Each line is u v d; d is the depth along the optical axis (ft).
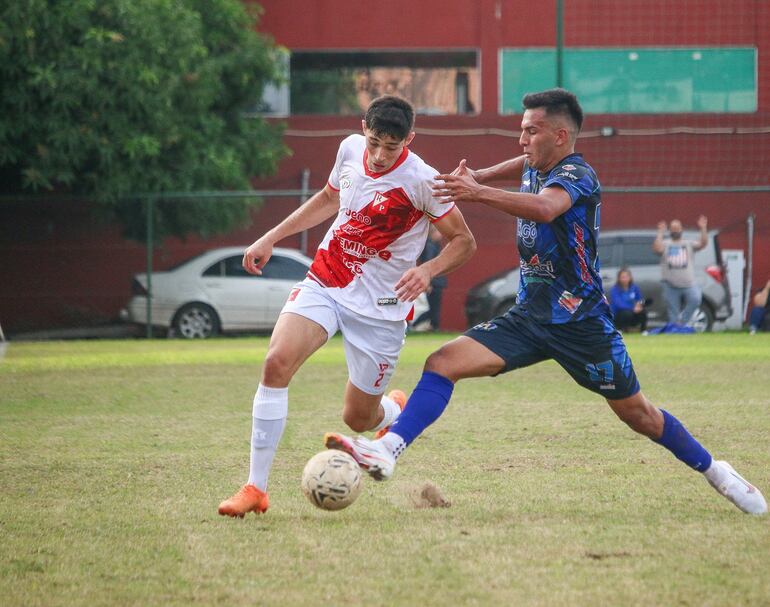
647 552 54.75
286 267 246.47
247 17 270.67
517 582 49.65
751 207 283.18
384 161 62.44
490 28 300.20
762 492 69.21
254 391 127.24
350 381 67.82
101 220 243.81
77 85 223.51
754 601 46.75
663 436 63.46
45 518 62.75
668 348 184.85
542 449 85.76
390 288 65.67
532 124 62.39
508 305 247.91
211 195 234.99
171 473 76.54
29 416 106.11
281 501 67.41
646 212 286.46
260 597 47.75
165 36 237.45
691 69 296.10
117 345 211.00
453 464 79.41
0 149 226.58
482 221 273.54
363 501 67.15
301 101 301.22
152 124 234.58
